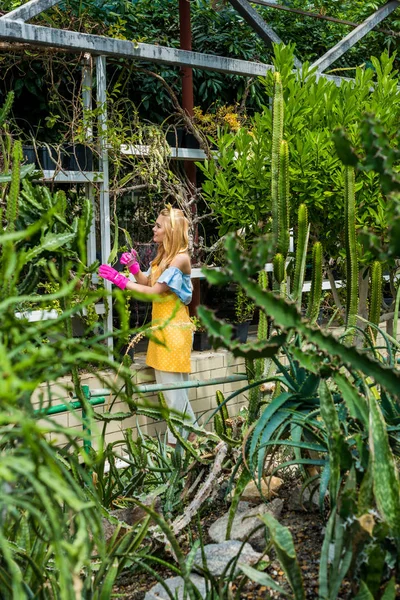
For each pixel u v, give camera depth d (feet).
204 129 16.21
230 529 4.93
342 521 3.47
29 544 3.94
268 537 4.76
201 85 18.42
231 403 15.79
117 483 6.33
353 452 4.45
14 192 4.14
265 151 10.60
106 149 14.26
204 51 19.56
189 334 12.54
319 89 10.34
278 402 4.74
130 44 13.75
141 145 15.08
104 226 14.48
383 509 3.38
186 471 6.16
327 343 3.45
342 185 9.84
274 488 5.94
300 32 21.04
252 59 19.48
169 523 5.41
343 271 10.72
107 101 14.82
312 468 5.48
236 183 11.04
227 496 5.95
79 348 2.75
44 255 4.20
